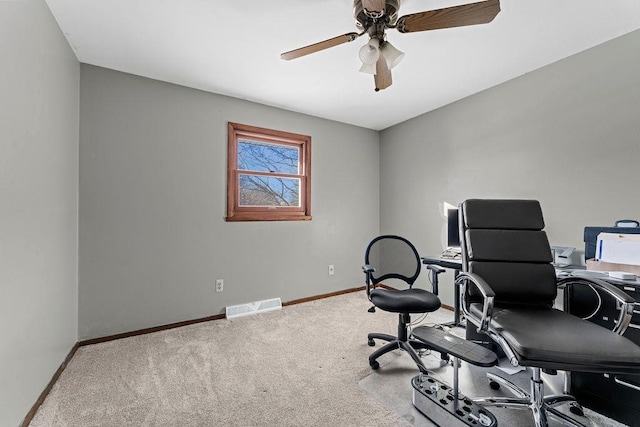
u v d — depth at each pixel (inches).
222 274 112.3
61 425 54.1
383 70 73.4
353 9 64.9
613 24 70.6
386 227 156.3
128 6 64.4
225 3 63.8
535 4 63.7
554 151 88.9
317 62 89.2
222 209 112.7
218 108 111.8
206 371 73.2
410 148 141.9
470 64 90.0
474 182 112.6
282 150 131.7
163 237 100.4
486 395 64.2
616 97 76.2
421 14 55.3
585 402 59.6
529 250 61.7
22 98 53.1
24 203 53.6
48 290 64.2
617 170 76.1
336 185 145.3
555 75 88.5
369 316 113.9
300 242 133.2
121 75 93.6
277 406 59.9
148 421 55.3
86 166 87.7
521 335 44.7
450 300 122.0
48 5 63.6
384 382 68.9
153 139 98.8
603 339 43.0
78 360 78.0
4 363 47.0
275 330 99.7
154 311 98.6
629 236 63.6
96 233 89.1
